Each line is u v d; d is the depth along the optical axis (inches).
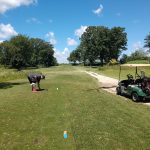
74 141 365.7
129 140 365.7
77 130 409.4
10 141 373.7
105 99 698.8
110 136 381.1
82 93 816.3
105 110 549.3
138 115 508.7
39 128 426.6
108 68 2783.0
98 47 4630.9
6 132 411.8
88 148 340.5
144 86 679.7
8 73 1766.7
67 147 346.9
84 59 5073.8
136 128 418.0
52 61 6648.6
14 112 540.4
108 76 1737.2
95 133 394.0
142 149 337.1
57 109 557.9
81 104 613.3
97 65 5004.9
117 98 737.0
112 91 923.4
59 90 888.9
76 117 485.4
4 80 1471.5
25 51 4687.5
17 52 4067.4
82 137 378.6
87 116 492.4
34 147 350.6
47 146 352.5
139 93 673.0
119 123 445.1
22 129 424.2
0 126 443.5
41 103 633.6
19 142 369.4
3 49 3971.5
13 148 349.7
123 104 634.8
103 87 1046.4
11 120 478.6
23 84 1174.3
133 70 2026.3
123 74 1838.1
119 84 807.1
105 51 4682.6
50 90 893.2
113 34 4805.6
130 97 761.6
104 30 4717.0
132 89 700.7
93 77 1654.8
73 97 723.4
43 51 6314.0
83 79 1493.6
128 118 480.4
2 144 363.6
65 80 1381.6
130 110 557.9
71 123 446.9
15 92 866.8
